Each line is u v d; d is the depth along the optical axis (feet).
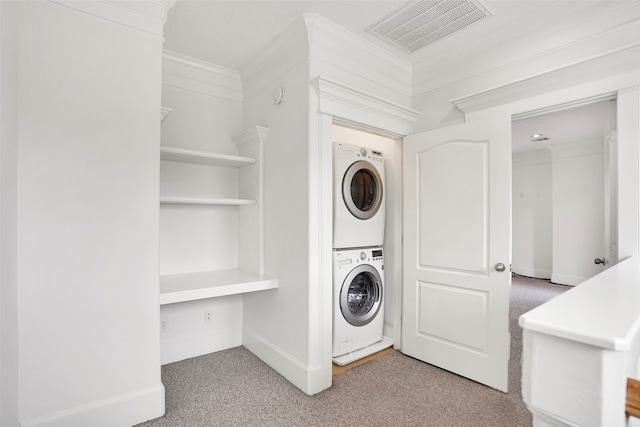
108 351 5.51
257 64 8.52
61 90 5.16
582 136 16.10
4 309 4.22
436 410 6.20
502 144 6.94
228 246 9.40
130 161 5.76
